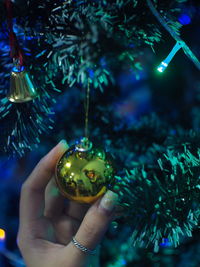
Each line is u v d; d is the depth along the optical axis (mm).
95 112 536
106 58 323
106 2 357
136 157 510
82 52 321
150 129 534
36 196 439
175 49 349
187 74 646
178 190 352
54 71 386
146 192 345
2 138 408
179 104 670
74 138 530
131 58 336
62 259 403
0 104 405
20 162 710
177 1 368
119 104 580
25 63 375
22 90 362
